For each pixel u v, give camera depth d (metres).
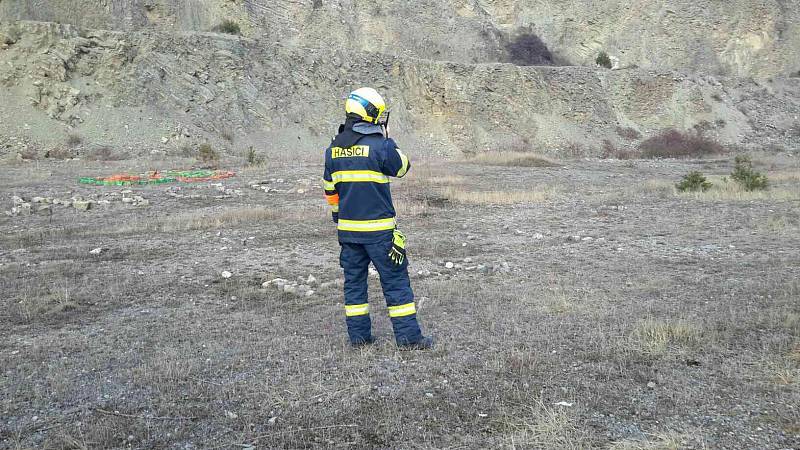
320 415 3.70
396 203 17.34
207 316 6.43
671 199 17.98
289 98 39.94
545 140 45.78
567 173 28.50
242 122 37.16
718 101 51.94
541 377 4.28
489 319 5.91
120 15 39.41
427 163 33.94
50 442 3.43
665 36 59.91
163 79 35.81
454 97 45.06
